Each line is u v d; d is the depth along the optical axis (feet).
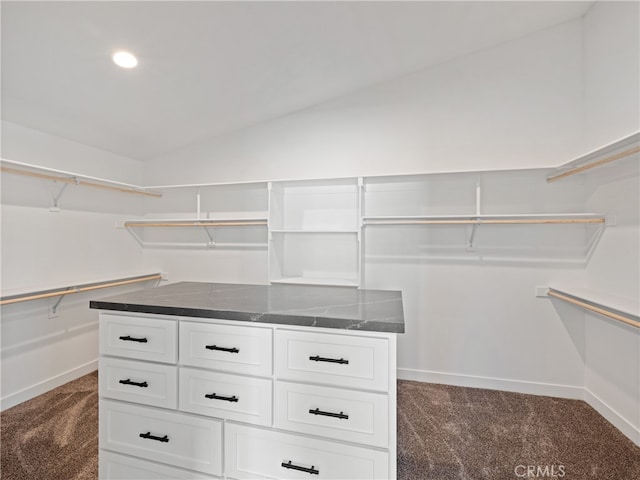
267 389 3.92
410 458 5.58
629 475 5.16
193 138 9.92
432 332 8.56
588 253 7.46
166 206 10.72
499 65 8.02
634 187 5.99
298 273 9.48
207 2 4.92
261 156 9.77
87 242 9.11
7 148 7.25
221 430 4.09
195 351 4.17
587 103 7.35
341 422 3.69
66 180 8.17
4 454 5.62
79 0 4.49
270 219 8.69
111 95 7.05
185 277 10.61
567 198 7.64
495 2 6.34
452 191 8.36
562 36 7.61
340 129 9.12
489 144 8.11
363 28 6.40
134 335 4.42
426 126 8.52
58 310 8.27
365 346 3.61
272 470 3.92
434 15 6.40
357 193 8.98
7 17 4.61
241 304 4.47
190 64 6.43
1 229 7.14
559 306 7.76
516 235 8.00
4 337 7.11
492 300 8.17
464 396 7.77
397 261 8.77
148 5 4.78
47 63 5.72
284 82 7.82
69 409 7.10
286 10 5.47
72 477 5.09
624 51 6.18
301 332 3.80
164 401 4.30
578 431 6.34
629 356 6.11
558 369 7.79
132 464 4.45
